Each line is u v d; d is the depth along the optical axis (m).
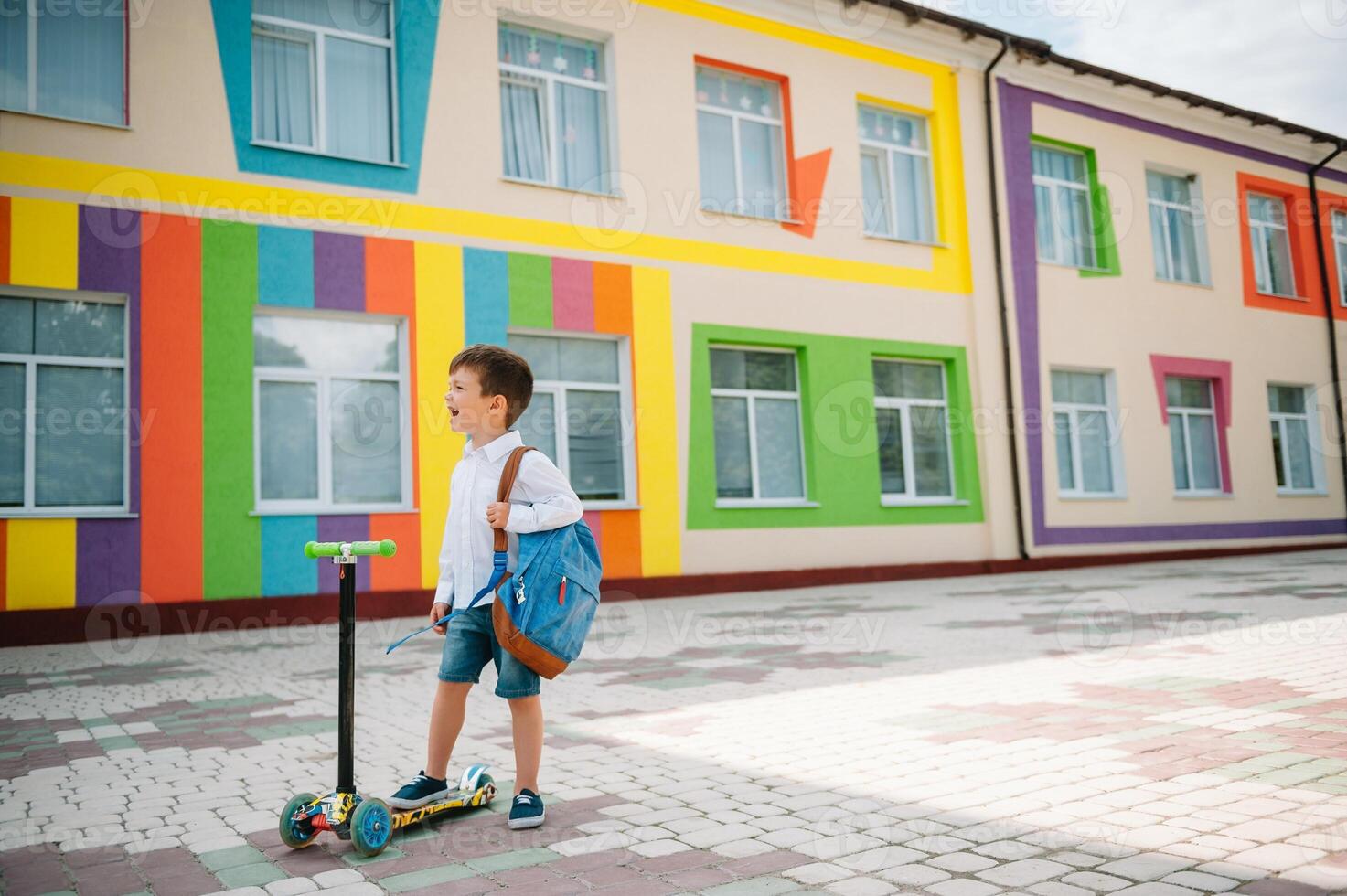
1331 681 4.82
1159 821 2.77
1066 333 15.73
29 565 8.52
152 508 9.02
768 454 12.95
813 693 5.10
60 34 9.16
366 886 2.46
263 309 9.80
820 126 13.64
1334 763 3.33
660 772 3.56
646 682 5.62
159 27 9.39
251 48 10.03
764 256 12.95
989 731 4.03
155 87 9.32
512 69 11.53
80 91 9.20
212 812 3.20
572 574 2.88
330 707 5.16
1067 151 16.42
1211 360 17.50
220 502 9.32
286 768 3.80
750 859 2.58
